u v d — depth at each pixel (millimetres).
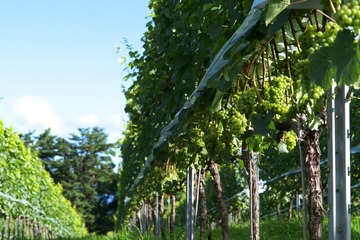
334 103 3512
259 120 3889
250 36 3520
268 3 2889
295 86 3812
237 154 5762
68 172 87875
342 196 3486
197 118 5637
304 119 3822
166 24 9266
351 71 2287
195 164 8141
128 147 19719
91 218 85875
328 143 3533
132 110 11828
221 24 5750
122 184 28578
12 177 18547
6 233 24109
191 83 7633
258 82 4160
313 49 2979
